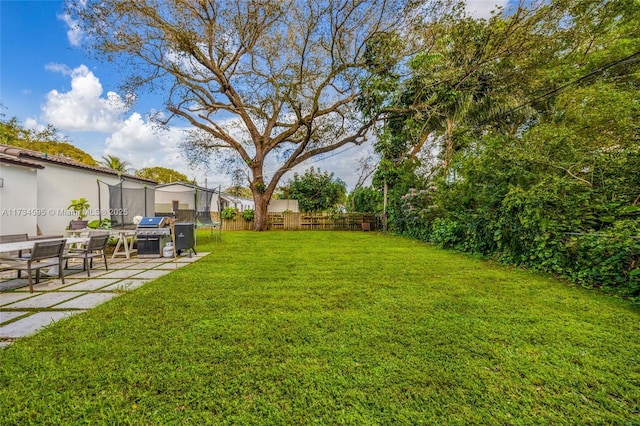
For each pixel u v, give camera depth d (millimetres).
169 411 1525
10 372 1849
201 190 10938
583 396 1670
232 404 1581
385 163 13258
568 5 7918
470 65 10008
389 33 10562
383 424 1447
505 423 1462
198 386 1729
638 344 2285
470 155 7566
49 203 7438
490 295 3570
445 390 1713
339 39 10891
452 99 10469
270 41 11125
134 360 2004
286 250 7590
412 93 11711
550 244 4785
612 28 8273
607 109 5324
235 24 10422
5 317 2824
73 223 7305
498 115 10422
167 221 7102
